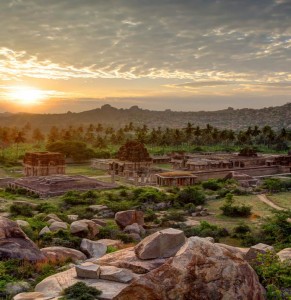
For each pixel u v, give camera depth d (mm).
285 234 42625
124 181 100312
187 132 199625
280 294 15188
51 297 15250
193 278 13992
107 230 41062
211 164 115812
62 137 199125
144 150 115250
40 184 81375
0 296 17703
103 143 181500
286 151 184625
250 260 18906
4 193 77938
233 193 78375
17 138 156500
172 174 95062
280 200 71250
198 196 68938
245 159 125438
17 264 22016
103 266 18266
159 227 50688
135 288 13680
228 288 14094
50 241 31781
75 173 113000
